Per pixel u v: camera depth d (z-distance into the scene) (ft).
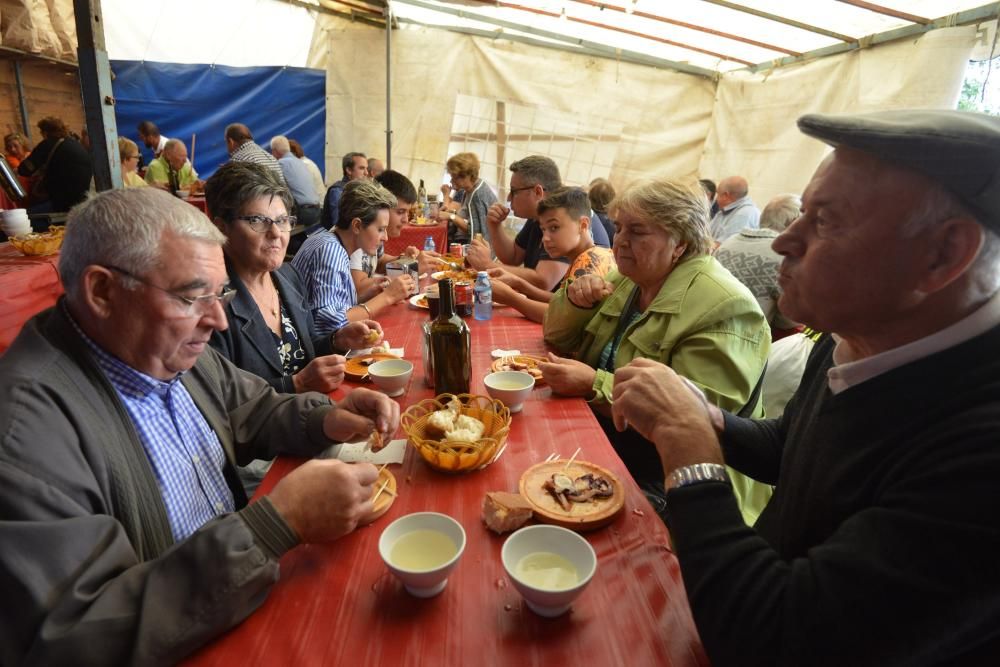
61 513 2.41
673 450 2.75
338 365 4.96
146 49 21.91
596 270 7.57
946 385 2.15
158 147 21.27
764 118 19.62
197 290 3.02
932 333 2.23
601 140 23.40
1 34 17.78
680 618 2.48
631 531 3.06
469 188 18.39
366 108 23.68
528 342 6.64
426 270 10.41
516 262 12.55
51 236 9.02
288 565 2.80
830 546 2.05
